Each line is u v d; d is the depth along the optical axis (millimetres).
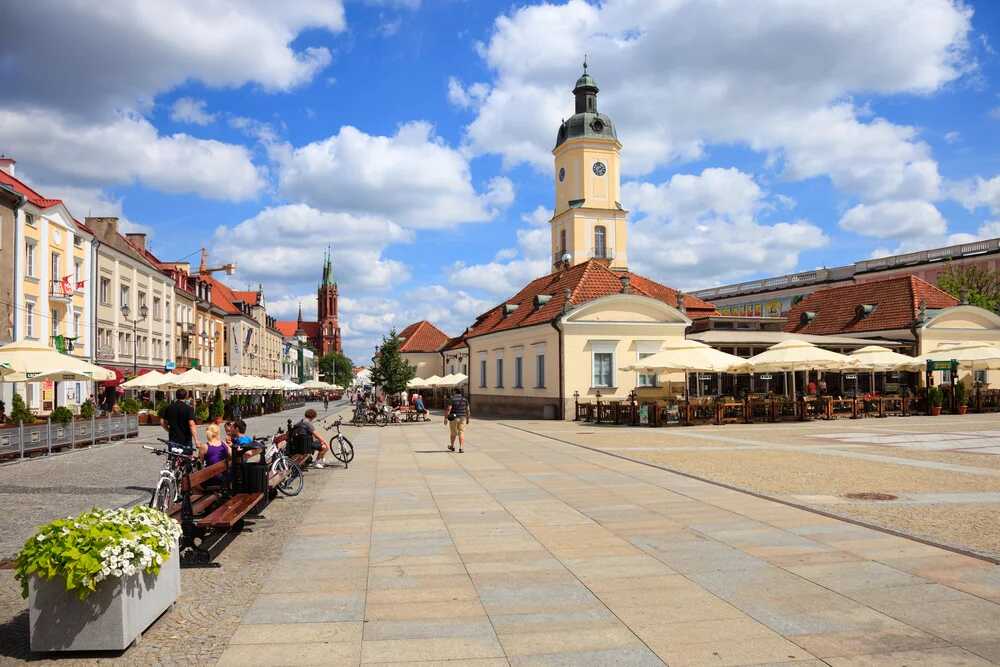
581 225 58062
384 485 13562
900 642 5305
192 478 7957
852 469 14836
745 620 5789
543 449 20250
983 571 7090
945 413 35812
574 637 5465
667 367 29125
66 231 38625
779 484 12805
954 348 36375
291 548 8398
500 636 5504
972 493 11695
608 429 28344
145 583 5586
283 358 126375
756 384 39156
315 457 16938
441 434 27922
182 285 62656
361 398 38031
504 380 45000
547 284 46000
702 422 30109
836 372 40781
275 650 5250
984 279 54719
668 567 7363
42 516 10797
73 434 22750
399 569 7438
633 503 11086
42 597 5195
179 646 5348
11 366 21219
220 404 36562
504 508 10867
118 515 5727
